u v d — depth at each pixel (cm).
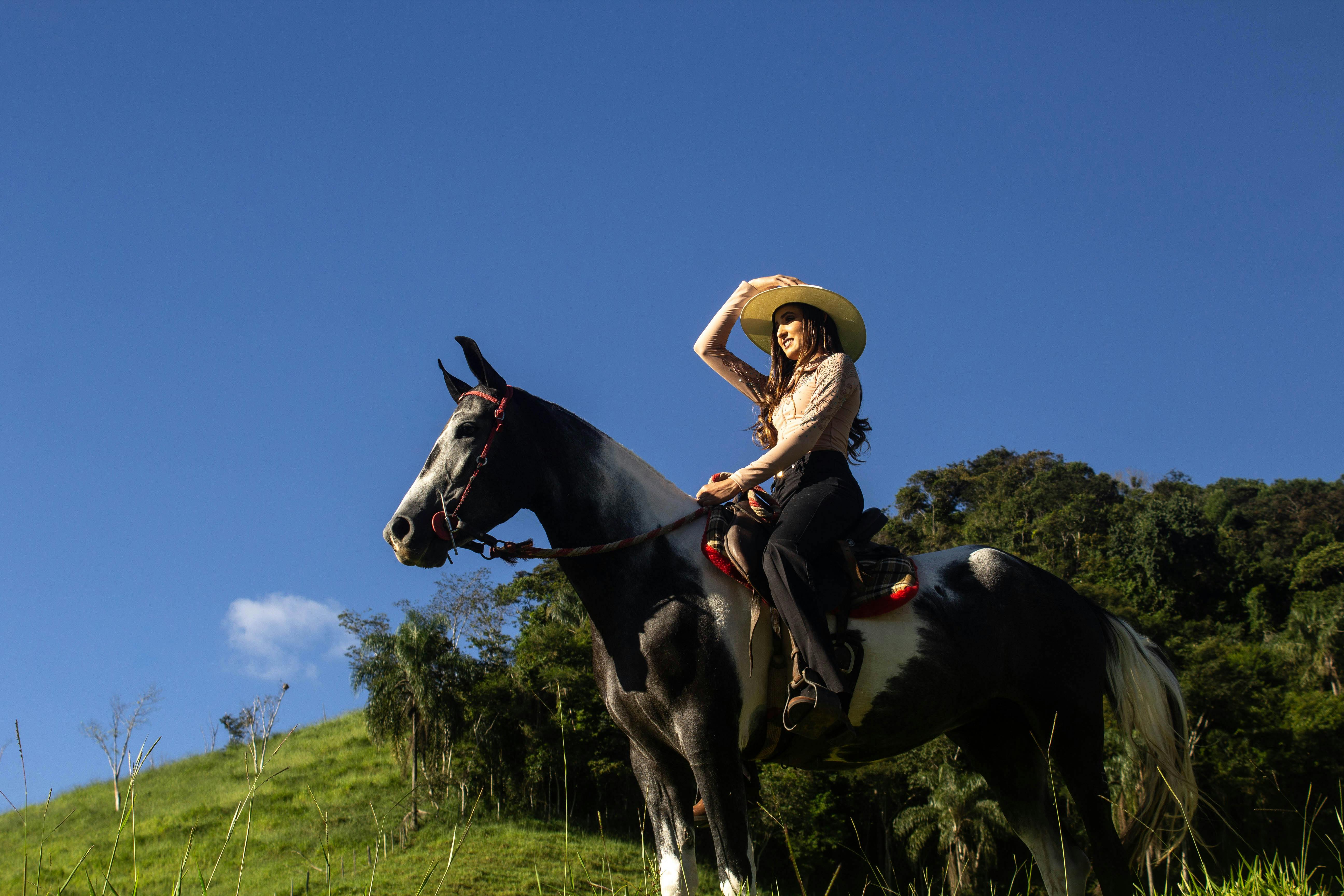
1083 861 399
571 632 2820
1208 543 7006
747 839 327
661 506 370
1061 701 395
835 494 364
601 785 2002
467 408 359
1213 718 3031
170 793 3212
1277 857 338
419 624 3045
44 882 1545
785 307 410
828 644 342
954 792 2436
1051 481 9394
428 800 2597
